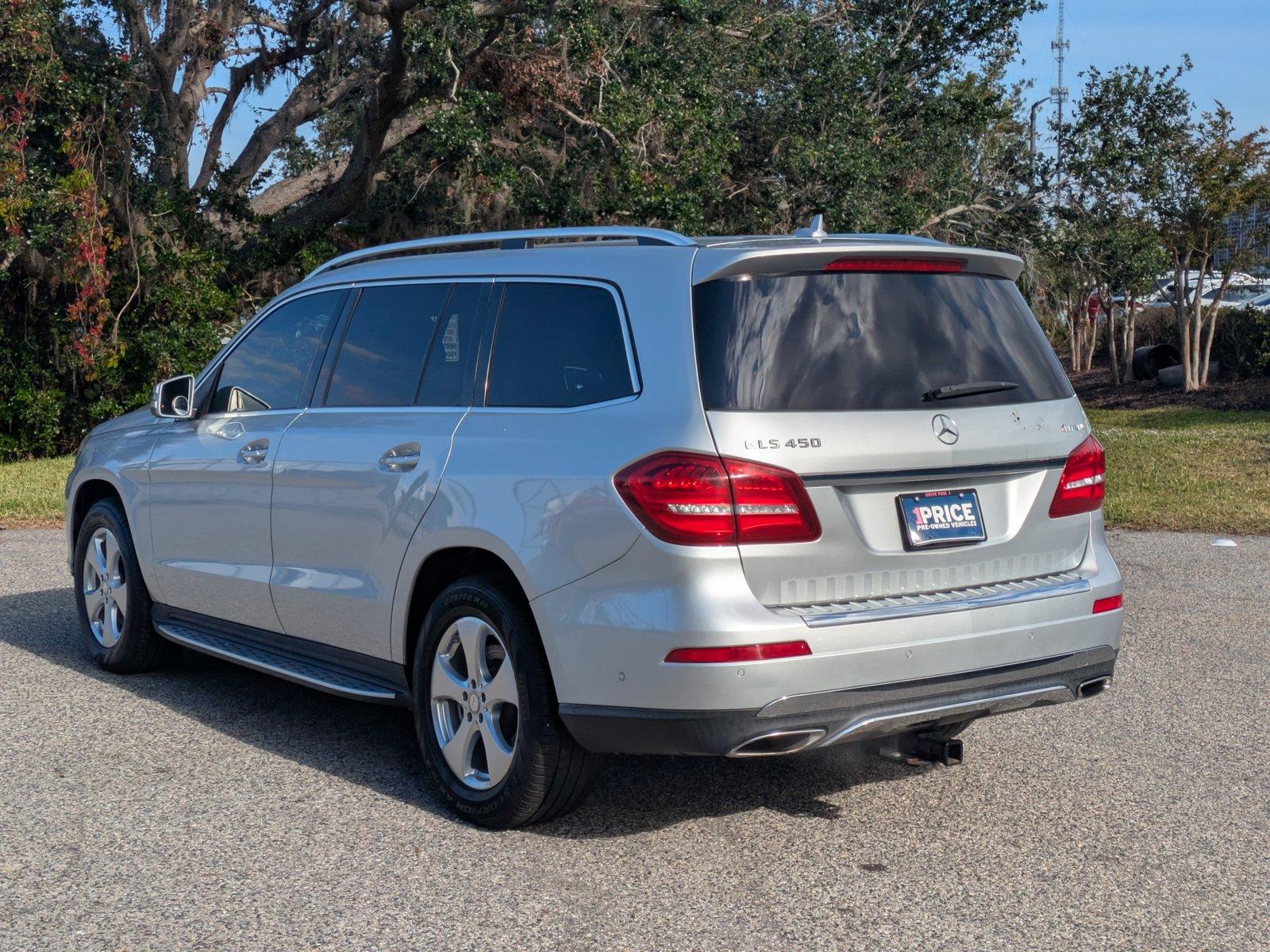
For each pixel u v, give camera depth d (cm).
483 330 479
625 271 438
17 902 385
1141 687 651
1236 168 2377
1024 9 2394
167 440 617
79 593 685
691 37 2081
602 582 402
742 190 2283
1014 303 465
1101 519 471
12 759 521
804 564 396
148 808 466
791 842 438
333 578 512
